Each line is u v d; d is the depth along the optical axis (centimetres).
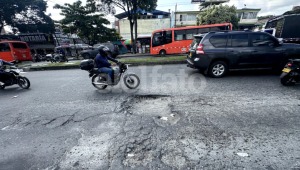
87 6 2181
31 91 595
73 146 258
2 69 611
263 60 589
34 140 282
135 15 2206
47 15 2731
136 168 206
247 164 204
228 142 247
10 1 2244
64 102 457
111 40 2408
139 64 1041
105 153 237
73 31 2236
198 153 227
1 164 228
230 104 379
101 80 538
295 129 271
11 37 2622
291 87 474
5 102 489
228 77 616
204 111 352
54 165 220
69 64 1145
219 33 602
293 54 576
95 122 331
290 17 1077
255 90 462
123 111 376
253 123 295
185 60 1023
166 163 212
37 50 2828
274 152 222
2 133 310
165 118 331
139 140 263
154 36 1702
